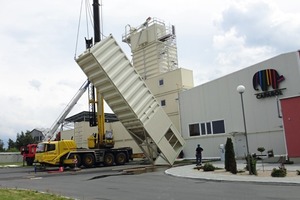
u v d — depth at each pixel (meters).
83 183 15.70
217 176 15.64
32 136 69.81
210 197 10.03
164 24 45.75
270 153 23.88
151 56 44.78
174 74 36.44
